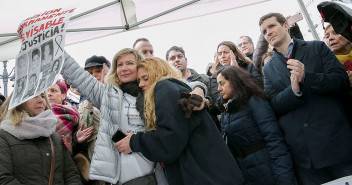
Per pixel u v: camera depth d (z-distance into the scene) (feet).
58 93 8.62
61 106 7.54
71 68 6.27
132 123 5.69
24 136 5.37
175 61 10.14
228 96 7.14
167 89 4.89
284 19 7.08
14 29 8.82
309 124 5.96
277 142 6.12
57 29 5.23
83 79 6.29
